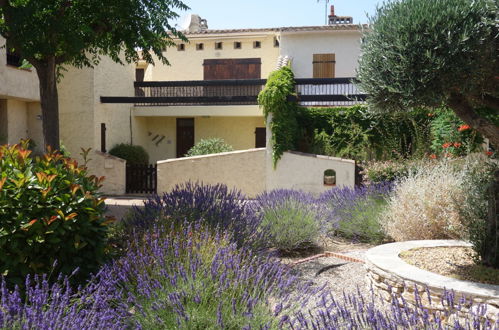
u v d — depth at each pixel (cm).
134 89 2088
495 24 443
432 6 468
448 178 739
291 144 1608
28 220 419
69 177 476
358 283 571
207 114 1945
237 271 398
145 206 651
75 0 924
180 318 326
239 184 1598
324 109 1675
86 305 368
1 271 417
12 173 449
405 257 569
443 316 427
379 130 1588
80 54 998
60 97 1759
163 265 410
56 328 302
